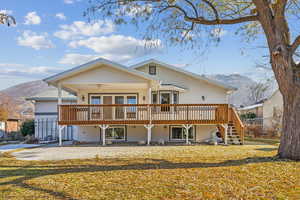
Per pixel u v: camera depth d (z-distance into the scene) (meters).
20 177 6.11
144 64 16.59
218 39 10.11
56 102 21.11
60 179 5.87
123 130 16.83
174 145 14.18
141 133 16.72
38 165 8.05
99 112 15.62
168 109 15.38
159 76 16.86
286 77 7.51
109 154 10.52
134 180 5.66
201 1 9.52
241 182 5.36
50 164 8.23
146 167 7.23
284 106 7.93
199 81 16.81
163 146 13.64
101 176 6.11
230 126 15.34
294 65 7.71
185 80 16.83
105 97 16.80
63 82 13.83
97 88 16.39
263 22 7.94
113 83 13.80
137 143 15.44
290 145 7.69
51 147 13.66
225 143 14.34
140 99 16.70
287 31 8.16
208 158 8.80
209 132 16.55
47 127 20.45
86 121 14.30
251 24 10.59
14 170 7.12
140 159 8.93
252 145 13.98
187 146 13.55
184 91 16.72
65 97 21.27
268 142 16.20
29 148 13.34
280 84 7.71
